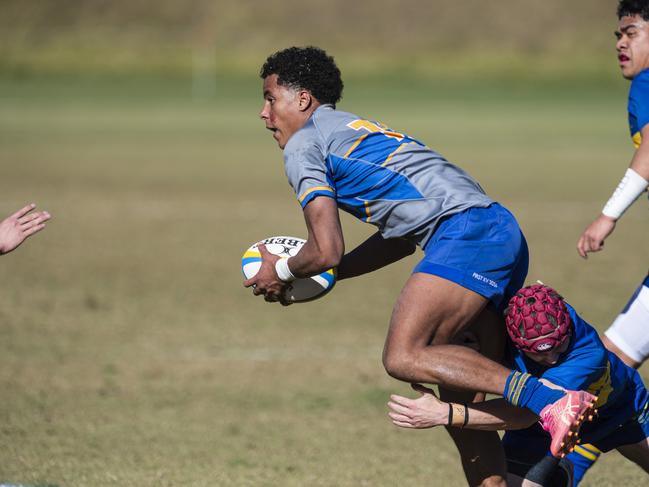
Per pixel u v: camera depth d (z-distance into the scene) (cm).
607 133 11862
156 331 3497
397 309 1634
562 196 7019
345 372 3016
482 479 1742
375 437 2441
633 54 1930
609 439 1809
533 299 1605
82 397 2722
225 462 2227
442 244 1653
